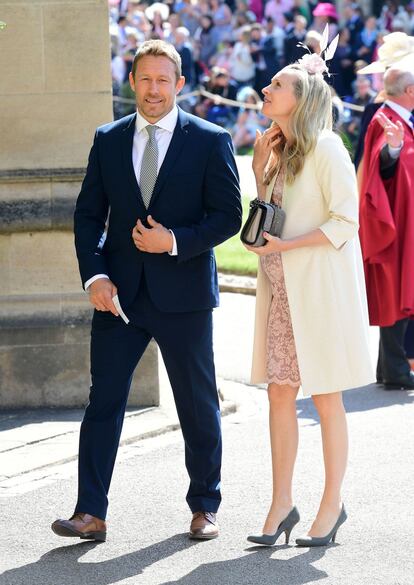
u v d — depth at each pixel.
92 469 20.62
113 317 20.75
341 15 85.06
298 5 86.94
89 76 28.94
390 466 25.00
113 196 20.64
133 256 20.58
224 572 19.27
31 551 20.38
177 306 20.53
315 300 20.19
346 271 20.30
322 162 20.05
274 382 20.67
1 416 29.02
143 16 82.44
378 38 83.38
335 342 20.14
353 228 20.03
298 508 22.53
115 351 20.72
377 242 32.12
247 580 18.89
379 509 22.36
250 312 41.22
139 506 22.73
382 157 32.22
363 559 19.78
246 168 68.38
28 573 19.34
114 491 23.67
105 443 20.66
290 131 20.22
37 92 28.91
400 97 32.75
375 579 18.86
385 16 86.88
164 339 20.75
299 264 20.23
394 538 20.78
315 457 25.84
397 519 21.80
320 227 20.06
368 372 20.27
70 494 23.44
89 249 20.72
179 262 20.36
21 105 28.94
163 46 20.38
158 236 19.98
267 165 21.00
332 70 82.75
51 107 28.98
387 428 28.09
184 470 25.05
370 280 32.53
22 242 29.33
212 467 21.12
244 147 79.69
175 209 20.47
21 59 28.80
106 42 28.86
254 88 85.00
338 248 20.20
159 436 27.77
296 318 20.27
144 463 25.58
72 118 29.06
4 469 24.89
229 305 42.38
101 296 20.33
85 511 20.47
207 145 20.52
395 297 32.06
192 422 21.05
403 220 32.28
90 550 20.39
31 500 23.09
